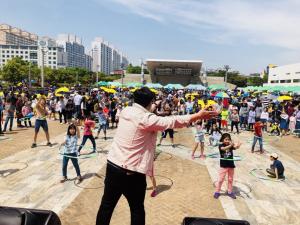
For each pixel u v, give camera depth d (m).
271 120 20.41
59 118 20.86
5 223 2.51
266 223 6.28
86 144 13.34
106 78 95.75
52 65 130.62
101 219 3.12
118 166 2.97
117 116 18.08
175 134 17.34
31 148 12.11
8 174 8.83
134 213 3.12
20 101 17.33
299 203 7.41
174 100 21.89
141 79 71.19
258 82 112.50
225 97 21.98
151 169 3.09
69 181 8.33
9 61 73.12
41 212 2.72
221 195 7.74
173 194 7.67
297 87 36.38
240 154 12.62
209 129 17.34
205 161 11.04
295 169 10.58
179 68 75.81
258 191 8.16
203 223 2.73
